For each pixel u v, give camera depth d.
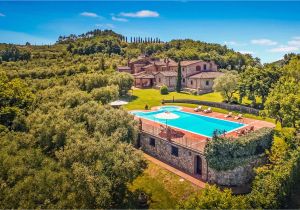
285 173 25.98
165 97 76.94
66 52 153.12
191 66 88.69
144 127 40.78
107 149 27.72
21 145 34.25
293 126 35.59
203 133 40.44
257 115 54.72
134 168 26.23
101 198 23.41
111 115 35.00
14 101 44.56
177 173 33.06
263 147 33.19
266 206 23.48
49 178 26.11
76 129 33.31
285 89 40.50
